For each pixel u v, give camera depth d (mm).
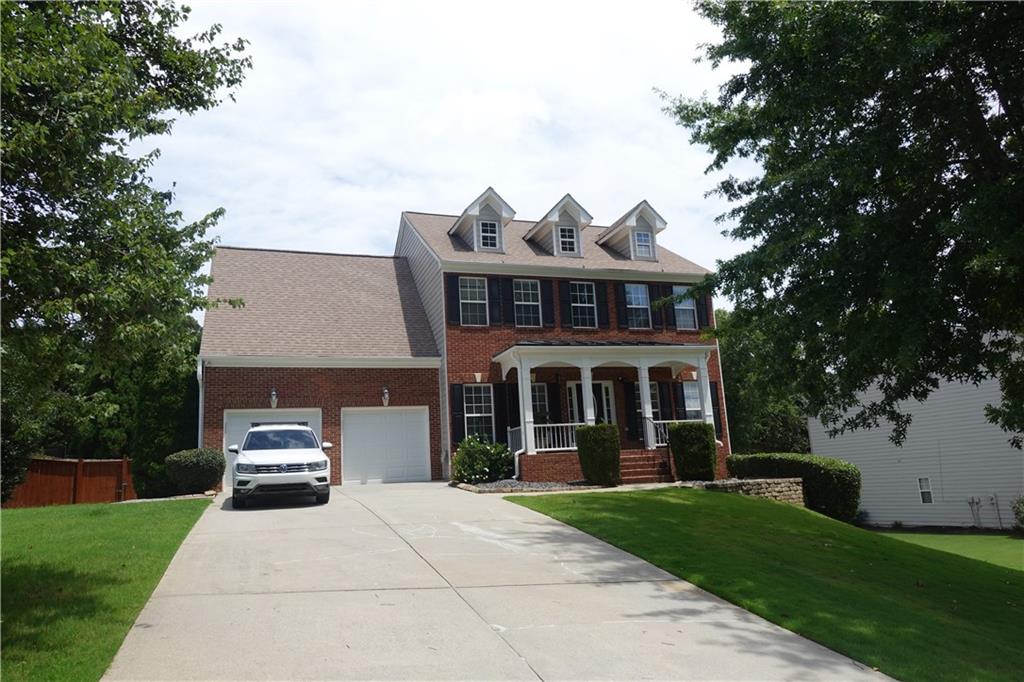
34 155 6273
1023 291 10734
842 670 6340
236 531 11703
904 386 12297
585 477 19219
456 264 22734
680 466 20172
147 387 20672
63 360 7055
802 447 36906
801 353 13289
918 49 9352
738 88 13242
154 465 20031
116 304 6543
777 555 11117
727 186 14219
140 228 7309
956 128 10828
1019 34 10383
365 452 21625
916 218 11398
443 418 22297
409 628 6785
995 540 22422
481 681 5578
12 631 6211
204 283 8539
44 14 6574
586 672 5859
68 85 6227
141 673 5516
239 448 15633
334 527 12102
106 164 6965
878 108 11766
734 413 35156
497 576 8883
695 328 25531
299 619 6957
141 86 7973
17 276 6145
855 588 9680
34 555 9398
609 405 23984
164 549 9914
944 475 26703
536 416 22766
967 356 11320
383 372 22109
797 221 11820
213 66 8867
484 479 19672
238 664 5762
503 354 22016
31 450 18516
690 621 7441
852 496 20438
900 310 10766
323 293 24156
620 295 24734
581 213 25375
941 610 9375
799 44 10883
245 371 20578
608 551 10570
